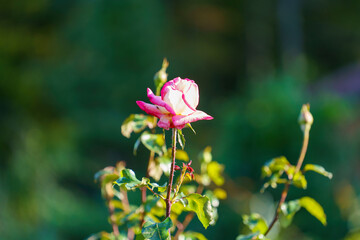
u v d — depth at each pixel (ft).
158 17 58.54
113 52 50.34
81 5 44.27
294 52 77.56
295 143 17.22
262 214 16.28
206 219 4.84
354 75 59.62
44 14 29.37
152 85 52.29
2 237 23.26
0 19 27.68
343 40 79.61
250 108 18.12
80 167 37.42
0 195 24.31
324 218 6.20
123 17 51.03
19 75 27.94
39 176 27.96
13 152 26.27
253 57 80.12
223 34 80.69
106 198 6.69
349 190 17.20
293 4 79.46
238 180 17.74
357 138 17.98
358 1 79.05
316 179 16.83
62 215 29.22
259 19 81.30
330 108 17.38
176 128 4.73
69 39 39.09
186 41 76.74
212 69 76.43
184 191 6.95
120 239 6.26
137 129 6.40
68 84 37.63
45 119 30.71
